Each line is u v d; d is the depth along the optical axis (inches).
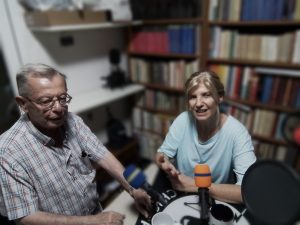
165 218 34.6
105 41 104.5
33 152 39.6
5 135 39.1
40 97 36.4
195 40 88.8
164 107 108.3
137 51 107.7
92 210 48.7
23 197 36.9
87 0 82.2
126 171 43.0
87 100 89.0
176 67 97.2
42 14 71.2
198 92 45.3
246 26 84.9
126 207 41.3
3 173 36.2
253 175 24.4
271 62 75.8
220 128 48.2
